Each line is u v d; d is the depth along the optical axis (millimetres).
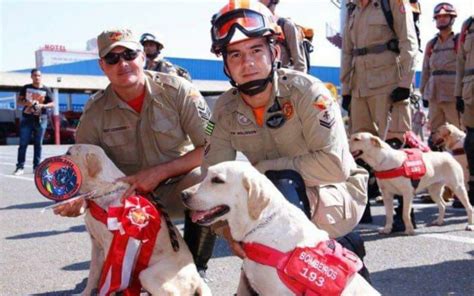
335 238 3219
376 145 5078
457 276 3801
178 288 2949
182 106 3609
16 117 30172
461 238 4910
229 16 2902
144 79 3537
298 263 2555
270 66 2963
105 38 3350
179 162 3451
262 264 2643
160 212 3145
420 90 8617
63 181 3131
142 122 3553
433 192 5562
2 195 8148
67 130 27141
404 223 5156
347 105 6004
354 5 5793
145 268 2998
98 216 3107
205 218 2764
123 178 3209
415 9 5980
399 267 4055
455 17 7836
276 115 3037
